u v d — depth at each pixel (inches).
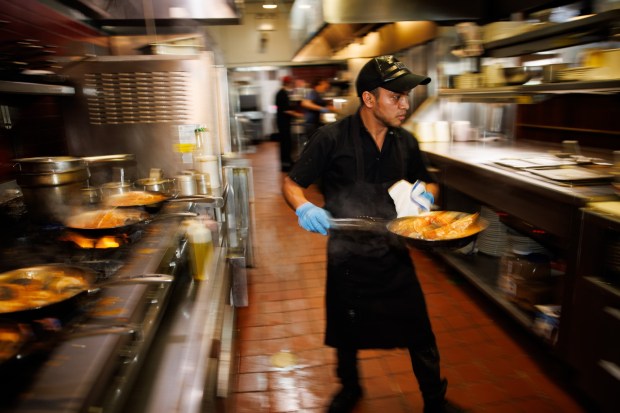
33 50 75.2
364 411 82.5
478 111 188.4
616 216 71.6
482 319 115.6
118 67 105.7
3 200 80.8
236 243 127.5
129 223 61.1
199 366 51.5
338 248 72.1
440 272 147.9
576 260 80.3
